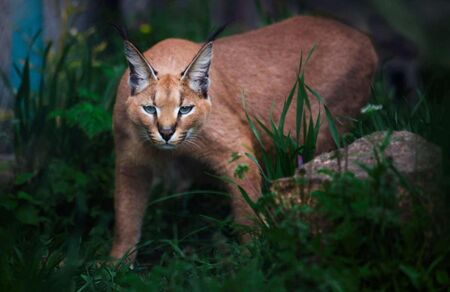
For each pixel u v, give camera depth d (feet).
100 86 45.14
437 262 22.91
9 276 24.73
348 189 23.73
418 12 45.83
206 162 31.24
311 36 35.86
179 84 28.99
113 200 37.29
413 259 23.29
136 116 29.30
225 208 37.19
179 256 28.37
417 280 22.63
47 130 39.01
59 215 36.76
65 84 43.45
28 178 36.14
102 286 27.02
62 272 25.70
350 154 26.61
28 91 39.17
